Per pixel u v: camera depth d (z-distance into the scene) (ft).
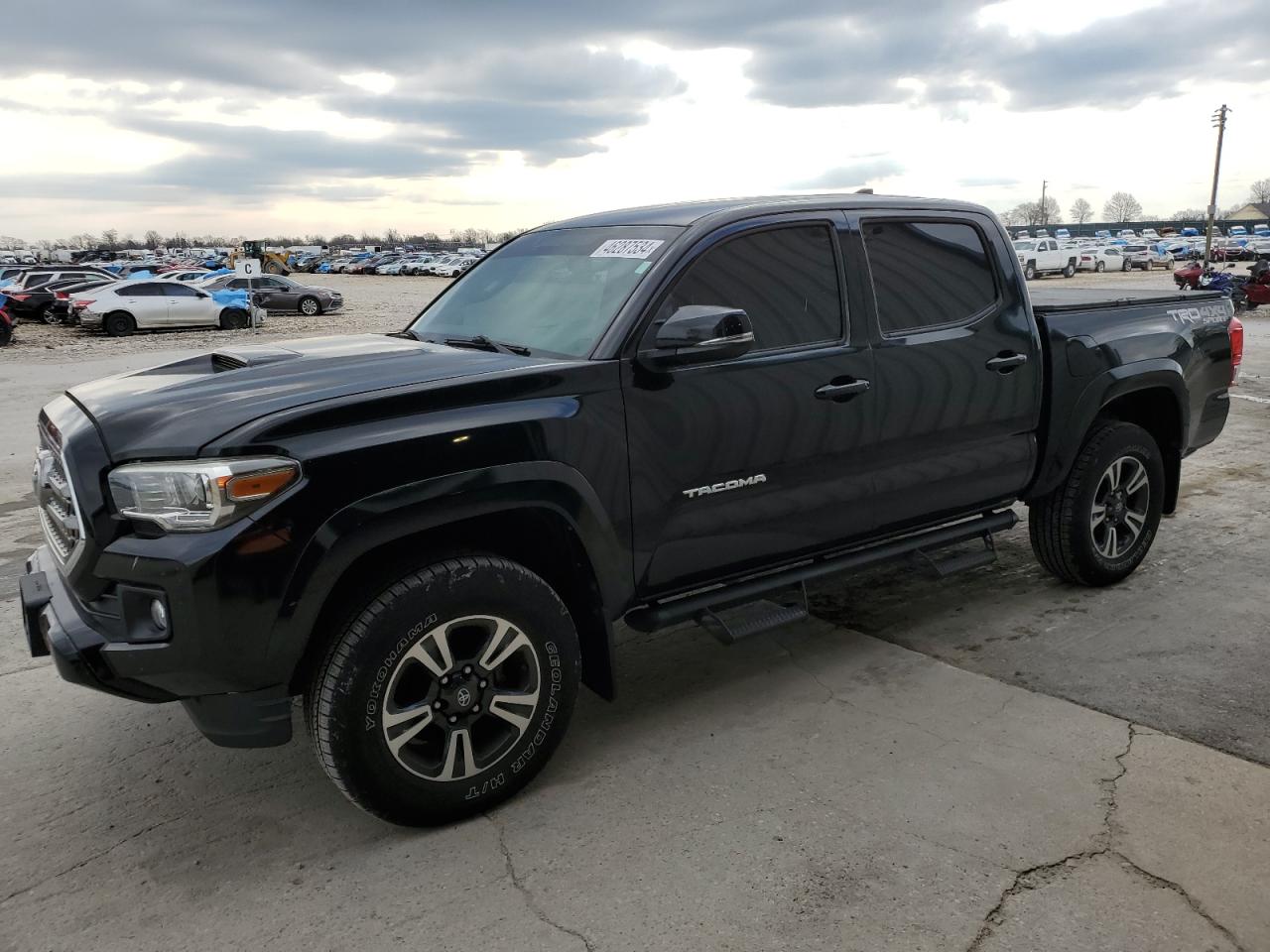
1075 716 11.53
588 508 9.87
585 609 10.52
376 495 8.65
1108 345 14.79
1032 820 9.42
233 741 8.76
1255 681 12.34
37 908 8.54
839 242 12.10
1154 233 296.10
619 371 10.11
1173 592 15.58
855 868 8.76
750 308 11.21
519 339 11.19
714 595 11.40
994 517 14.35
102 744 11.50
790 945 7.82
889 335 12.38
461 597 9.16
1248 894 8.29
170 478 8.18
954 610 15.16
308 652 9.16
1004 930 7.91
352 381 9.36
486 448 9.20
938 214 13.32
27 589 9.61
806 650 13.80
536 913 8.30
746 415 10.97
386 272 248.93
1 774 10.85
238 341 75.97
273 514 8.25
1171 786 9.95
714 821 9.58
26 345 73.51
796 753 10.87
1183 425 16.19
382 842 9.43
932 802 9.77
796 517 11.68
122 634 8.50
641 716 11.93
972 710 11.77
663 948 7.82
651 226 11.72
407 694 9.27
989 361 13.33
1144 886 8.42
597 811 9.82
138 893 8.71
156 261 268.82
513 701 9.69
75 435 8.87
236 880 8.88
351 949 7.94
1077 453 14.80
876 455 12.30
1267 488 22.11
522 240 13.64
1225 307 17.21
